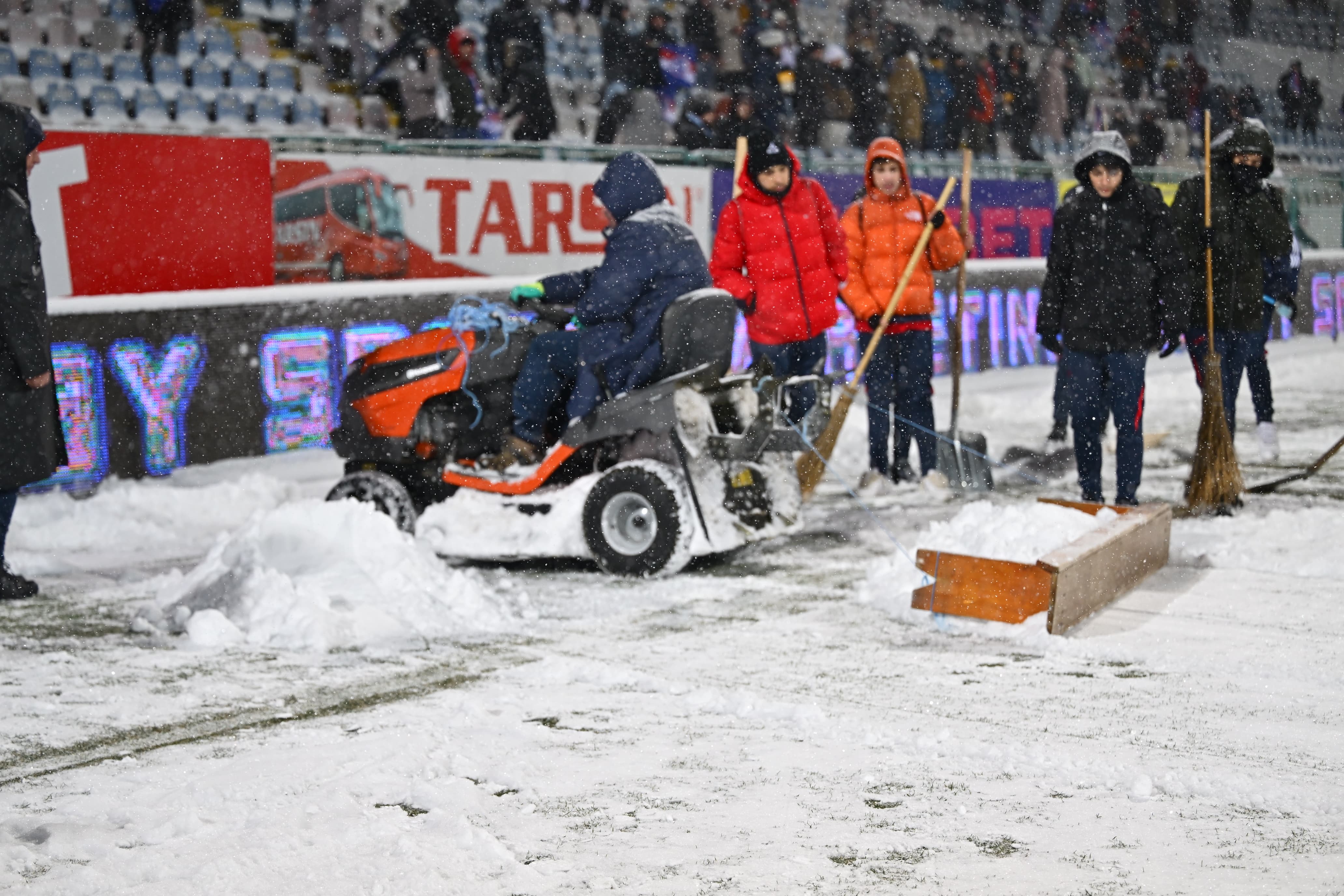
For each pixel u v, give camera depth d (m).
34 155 8.49
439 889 4.16
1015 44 23.98
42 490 11.54
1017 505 8.31
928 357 11.88
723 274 10.91
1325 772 5.16
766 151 10.65
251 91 17.81
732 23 20.25
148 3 17.45
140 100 17.05
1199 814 4.75
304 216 13.83
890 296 11.73
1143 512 8.48
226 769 5.35
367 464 9.97
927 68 22.39
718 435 8.82
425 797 4.94
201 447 12.58
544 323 9.72
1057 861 4.34
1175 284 9.87
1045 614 7.38
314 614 7.47
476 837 4.54
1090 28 27.11
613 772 5.25
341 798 4.93
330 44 18.52
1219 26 29.78
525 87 18.45
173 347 12.34
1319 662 6.66
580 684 6.55
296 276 13.82
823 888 4.16
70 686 6.64
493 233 15.38
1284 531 9.34
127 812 4.83
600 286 8.98
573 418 9.04
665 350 8.88
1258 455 13.48
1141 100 27.86
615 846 4.52
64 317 11.66
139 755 5.60
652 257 8.99
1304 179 25.30
